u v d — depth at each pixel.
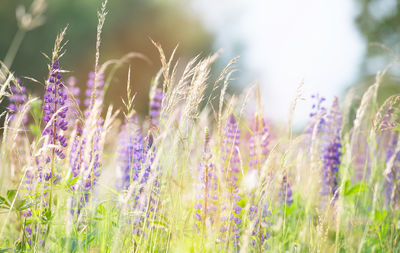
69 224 3.44
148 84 19.34
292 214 3.93
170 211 3.66
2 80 3.72
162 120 3.68
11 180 3.74
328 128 4.02
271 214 3.73
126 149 4.03
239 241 3.65
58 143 3.68
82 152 3.70
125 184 3.97
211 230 3.56
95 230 3.69
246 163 3.94
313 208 3.98
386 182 4.04
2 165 3.60
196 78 3.65
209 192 3.67
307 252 3.79
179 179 3.72
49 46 18.97
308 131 4.03
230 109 3.68
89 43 20.17
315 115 3.98
